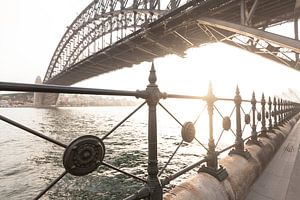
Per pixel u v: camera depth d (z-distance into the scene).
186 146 23.38
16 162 18.91
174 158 17.59
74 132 39.50
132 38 27.69
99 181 12.96
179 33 23.67
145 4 30.23
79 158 1.50
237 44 18.81
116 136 33.69
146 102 1.95
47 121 64.44
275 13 17.17
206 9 17.80
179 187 2.39
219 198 2.45
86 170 1.54
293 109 14.77
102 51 36.78
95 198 10.91
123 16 39.09
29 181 13.98
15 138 34.47
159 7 26.48
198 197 2.27
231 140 25.28
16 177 14.78
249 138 4.65
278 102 7.80
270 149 4.62
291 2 15.31
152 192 1.92
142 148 23.20
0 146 27.11
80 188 12.15
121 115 110.31
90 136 1.57
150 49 30.59
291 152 5.02
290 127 8.73
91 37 55.28
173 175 2.23
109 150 21.92
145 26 25.28
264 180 3.46
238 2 15.73
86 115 101.00
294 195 2.88
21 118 72.69
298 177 3.46
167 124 57.41
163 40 25.84
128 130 43.53
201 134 33.28
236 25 15.58
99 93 1.57
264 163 4.00
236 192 2.77
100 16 47.72
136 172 14.48
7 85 1.20
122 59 37.31
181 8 19.50
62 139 32.00
